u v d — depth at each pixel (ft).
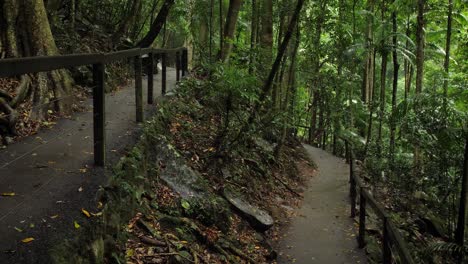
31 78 21.06
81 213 12.07
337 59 51.62
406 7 43.14
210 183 23.58
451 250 25.68
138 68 21.59
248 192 26.45
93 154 16.39
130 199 15.61
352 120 56.18
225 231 20.27
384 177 39.29
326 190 36.58
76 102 24.85
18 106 19.43
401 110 33.55
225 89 25.67
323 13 42.37
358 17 55.16
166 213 17.94
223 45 39.96
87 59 13.30
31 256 9.77
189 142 25.90
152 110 25.32
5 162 14.98
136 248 14.29
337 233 25.32
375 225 27.81
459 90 36.76
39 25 22.91
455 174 32.14
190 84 34.91
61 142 17.65
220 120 30.55
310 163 47.11
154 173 19.39
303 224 26.86
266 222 23.67
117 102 26.94
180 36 82.64
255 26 45.78
